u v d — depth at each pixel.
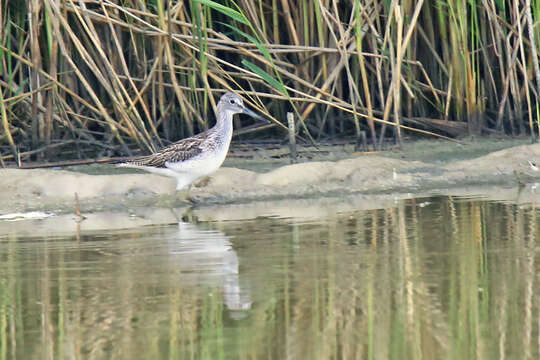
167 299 7.90
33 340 6.91
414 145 17.20
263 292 8.06
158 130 17.09
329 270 8.80
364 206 12.64
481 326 7.01
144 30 15.50
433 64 18.14
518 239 10.05
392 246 9.84
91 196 13.38
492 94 18.27
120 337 6.93
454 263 8.98
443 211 12.01
